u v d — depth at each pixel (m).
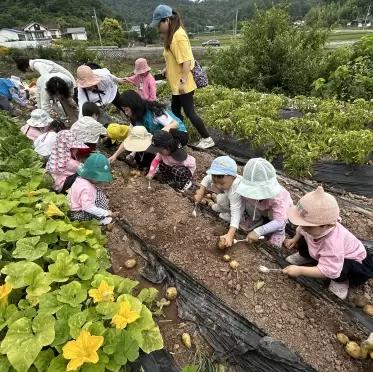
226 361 2.22
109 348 1.94
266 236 3.19
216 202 3.60
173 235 3.23
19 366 1.81
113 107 7.02
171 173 3.96
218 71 12.02
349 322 2.47
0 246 2.64
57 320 2.10
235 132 5.23
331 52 10.92
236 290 2.66
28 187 3.36
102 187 4.04
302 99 6.55
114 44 43.56
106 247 3.14
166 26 4.15
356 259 2.50
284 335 2.35
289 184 4.22
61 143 3.64
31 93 8.20
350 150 4.17
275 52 10.67
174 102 5.09
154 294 2.51
